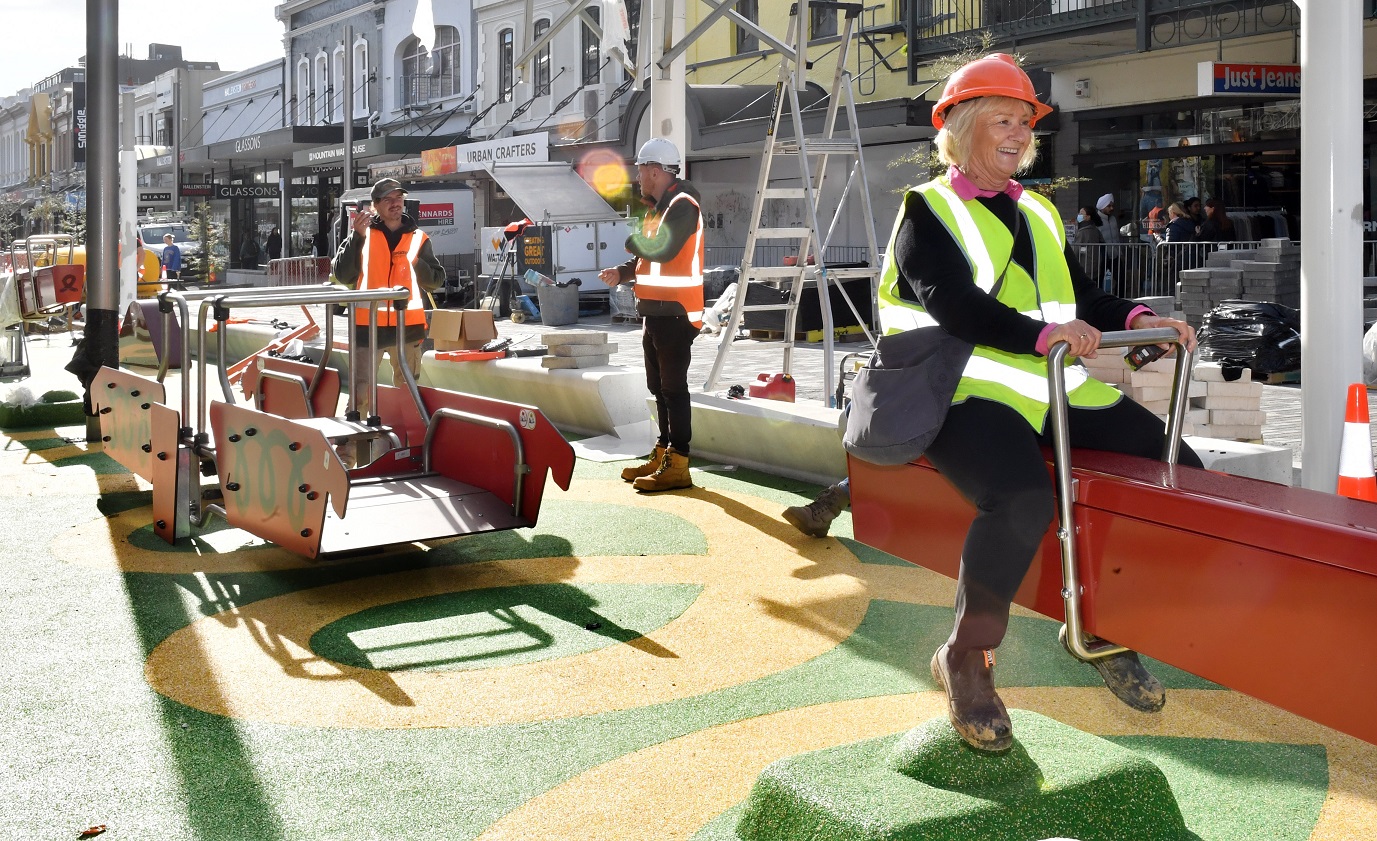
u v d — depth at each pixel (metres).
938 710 3.88
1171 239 17.08
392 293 6.47
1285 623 2.51
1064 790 2.83
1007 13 20.14
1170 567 2.75
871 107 19.64
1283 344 11.78
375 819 3.17
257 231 45.72
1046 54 19.42
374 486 6.04
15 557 5.89
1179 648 2.75
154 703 3.98
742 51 26.44
